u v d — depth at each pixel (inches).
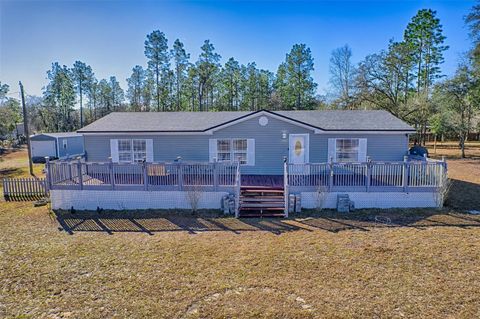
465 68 1079.6
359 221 401.1
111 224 408.5
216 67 1796.3
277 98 1840.6
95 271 272.1
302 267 273.1
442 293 226.5
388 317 198.8
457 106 1115.3
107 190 476.1
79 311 212.1
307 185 464.4
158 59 1752.0
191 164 469.1
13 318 205.5
